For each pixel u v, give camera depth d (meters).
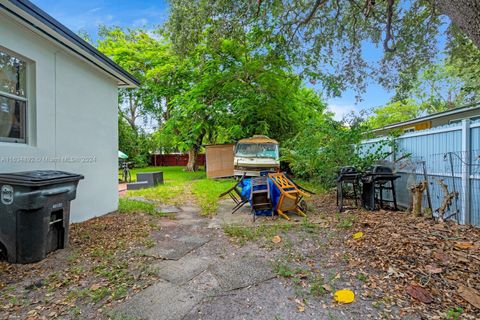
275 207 5.22
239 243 3.74
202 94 13.04
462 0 2.65
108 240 3.83
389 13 6.11
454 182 4.20
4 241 2.97
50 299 2.29
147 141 23.19
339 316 2.02
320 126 7.40
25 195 2.91
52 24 3.63
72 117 4.65
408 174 5.27
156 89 15.75
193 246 3.64
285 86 12.18
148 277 2.71
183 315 2.07
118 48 15.96
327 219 4.85
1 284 2.54
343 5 7.02
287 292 2.39
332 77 8.44
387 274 2.61
